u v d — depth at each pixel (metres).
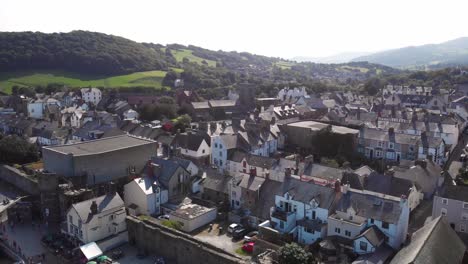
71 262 61.03
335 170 84.25
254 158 96.00
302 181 71.00
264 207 73.00
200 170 89.62
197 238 65.44
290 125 128.12
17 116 158.75
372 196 63.72
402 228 60.81
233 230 69.62
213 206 79.38
